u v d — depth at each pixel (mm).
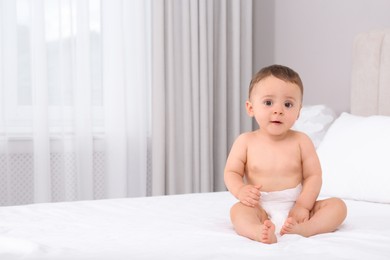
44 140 2908
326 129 2609
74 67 3012
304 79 3211
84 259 1146
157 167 3170
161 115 3164
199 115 3295
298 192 1595
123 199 2102
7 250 1278
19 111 2918
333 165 2141
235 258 1162
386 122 2139
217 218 1726
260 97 1568
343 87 2938
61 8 2969
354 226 1565
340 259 1148
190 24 3250
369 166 2031
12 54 2881
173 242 1345
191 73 3268
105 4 3080
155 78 3148
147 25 3229
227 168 1666
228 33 3408
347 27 2906
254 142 1647
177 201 2055
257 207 1533
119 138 3107
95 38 3094
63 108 2988
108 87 3094
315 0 3105
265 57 3500
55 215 1780
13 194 2920
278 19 3385
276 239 1348
